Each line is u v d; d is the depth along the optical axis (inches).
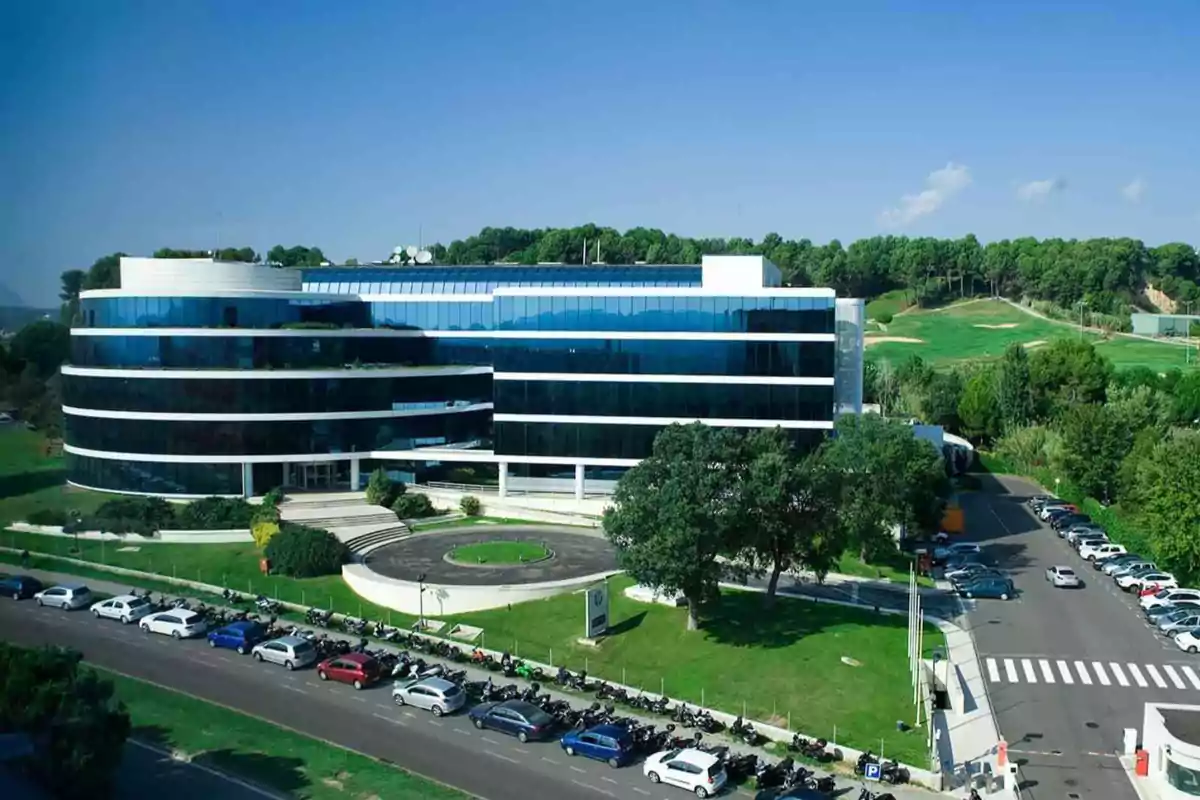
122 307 4124.0
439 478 4485.7
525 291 4153.5
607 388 4109.3
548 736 2119.8
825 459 2938.0
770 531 2694.4
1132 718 2235.5
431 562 3319.4
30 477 4320.9
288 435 4114.2
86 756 1590.8
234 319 4180.6
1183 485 3179.1
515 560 3307.1
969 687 2413.9
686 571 2504.9
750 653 2539.4
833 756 2003.0
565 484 4210.1
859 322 4362.7
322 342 4279.0
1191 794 1792.6
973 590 3189.0
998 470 5920.3
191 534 3585.1
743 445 2741.1
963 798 1839.3
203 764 1937.7
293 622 2864.2
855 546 3444.9
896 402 6958.7
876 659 2529.5
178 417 4037.9
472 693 2345.0
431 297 4618.6
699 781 1839.3
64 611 2945.4
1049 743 2096.5
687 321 4033.0
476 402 4598.9
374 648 2647.6
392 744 2066.9
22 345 4628.4
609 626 2760.8
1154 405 5369.1
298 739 2078.0
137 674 2443.4
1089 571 3567.9
